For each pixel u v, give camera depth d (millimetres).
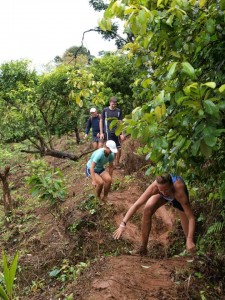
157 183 4766
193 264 4629
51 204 7676
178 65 2744
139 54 3498
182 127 2756
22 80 12234
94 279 4543
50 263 6367
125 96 13258
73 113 12594
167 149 3100
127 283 4242
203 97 2555
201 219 5551
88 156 12852
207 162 3988
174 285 4227
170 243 6066
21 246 7543
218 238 5031
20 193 11391
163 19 2887
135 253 5625
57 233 7230
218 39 2971
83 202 7641
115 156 9680
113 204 7449
